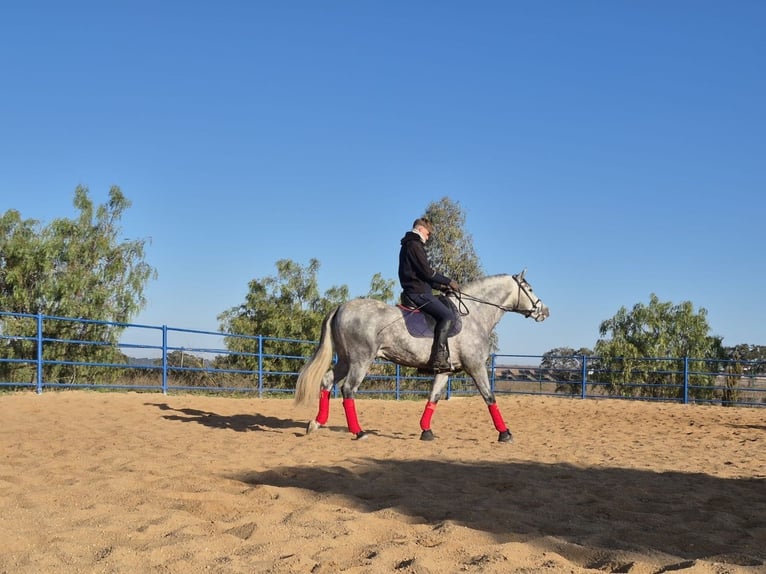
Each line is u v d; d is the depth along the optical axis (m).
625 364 26.77
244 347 22.50
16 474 5.63
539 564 3.55
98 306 19.16
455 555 3.68
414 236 9.05
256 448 7.74
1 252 18.61
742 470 7.14
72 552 3.53
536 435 10.72
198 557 3.48
